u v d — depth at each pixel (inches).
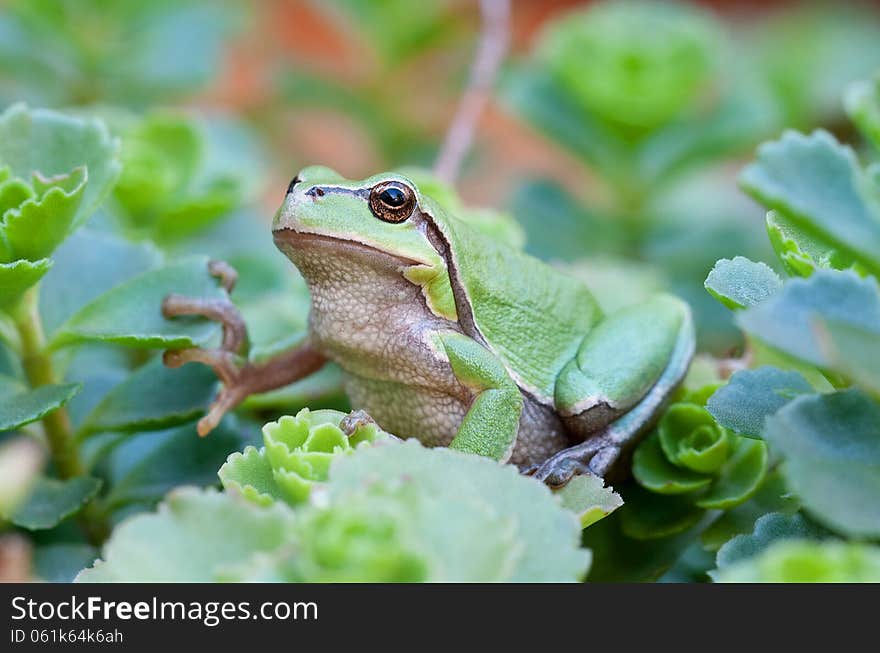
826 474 11.6
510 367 13.3
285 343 13.4
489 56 15.6
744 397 12.3
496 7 15.7
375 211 13.1
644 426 13.2
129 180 14.4
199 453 13.1
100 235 13.4
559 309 13.5
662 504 12.9
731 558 12.0
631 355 13.2
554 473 12.9
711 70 16.3
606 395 13.1
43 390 12.6
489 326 13.3
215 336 13.6
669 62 16.2
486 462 11.7
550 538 11.6
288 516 11.5
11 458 12.8
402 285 13.2
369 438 12.3
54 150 13.0
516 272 13.5
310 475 11.9
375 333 13.2
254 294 14.6
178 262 13.2
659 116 16.3
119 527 11.4
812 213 11.6
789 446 11.6
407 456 11.7
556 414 13.3
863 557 11.2
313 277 13.2
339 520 11.2
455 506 11.4
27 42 16.5
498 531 11.3
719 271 12.3
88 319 12.9
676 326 13.4
